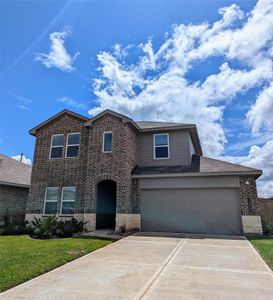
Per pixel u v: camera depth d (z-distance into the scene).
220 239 11.73
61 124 17.88
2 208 17.94
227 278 5.94
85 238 11.92
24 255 7.95
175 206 14.87
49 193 16.80
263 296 4.87
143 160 17.44
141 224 15.09
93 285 5.48
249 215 13.47
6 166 21.11
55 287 5.37
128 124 16.14
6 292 5.07
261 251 8.69
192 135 18.55
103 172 15.48
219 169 14.61
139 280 5.80
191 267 6.89
